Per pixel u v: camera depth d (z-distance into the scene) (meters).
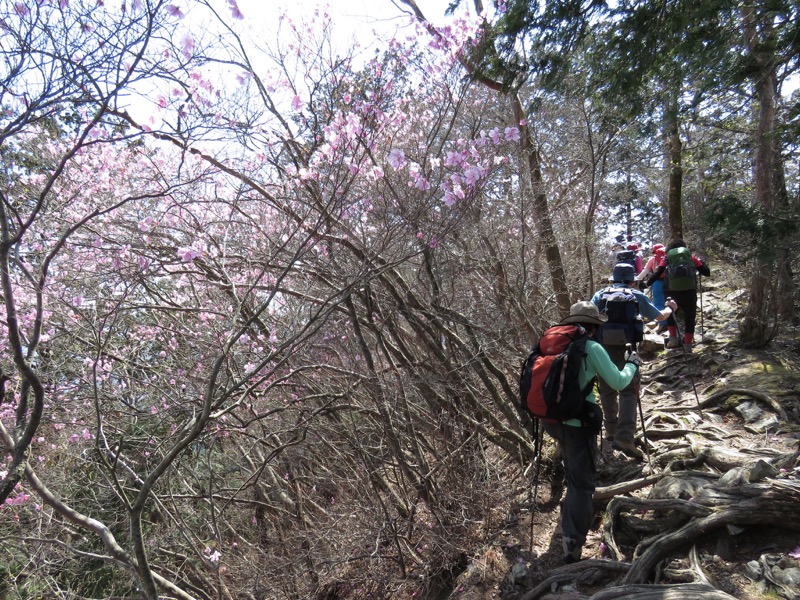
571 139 9.85
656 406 5.75
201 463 6.02
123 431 5.22
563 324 3.81
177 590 4.09
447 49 5.05
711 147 9.77
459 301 5.82
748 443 4.51
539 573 3.86
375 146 4.35
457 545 4.48
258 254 4.80
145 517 6.35
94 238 4.60
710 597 2.84
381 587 4.64
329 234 4.19
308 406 5.03
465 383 5.00
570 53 5.55
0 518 5.38
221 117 3.97
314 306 4.93
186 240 4.56
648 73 5.64
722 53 5.21
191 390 5.21
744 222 5.51
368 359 4.54
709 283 10.20
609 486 4.20
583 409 3.53
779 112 7.15
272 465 5.70
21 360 2.91
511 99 6.64
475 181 3.92
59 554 5.41
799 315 7.43
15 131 3.04
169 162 5.19
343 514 4.82
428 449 5.11
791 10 4.87
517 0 5.02
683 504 3.50
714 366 6.29
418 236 4.33
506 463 5.55
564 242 9.19
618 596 3.03
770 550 3.14
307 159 4.64
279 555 5.39
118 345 5.35
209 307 5.18
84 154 4.70
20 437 3.16
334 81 4.75
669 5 4.91
